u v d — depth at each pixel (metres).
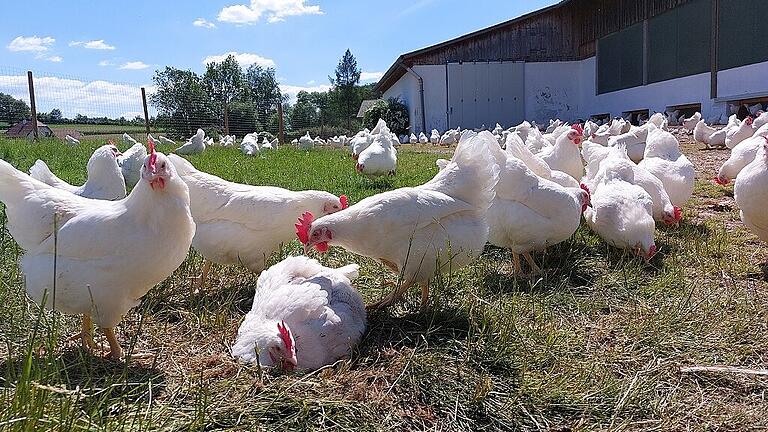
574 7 21.12
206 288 2.93
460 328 2.36
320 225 2.53
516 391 1.90
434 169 8.07
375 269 3.20
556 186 3.10
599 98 20.30
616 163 3.96
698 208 4.68
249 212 2.86
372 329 2.39
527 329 2.32
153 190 1.98
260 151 12.36
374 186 6.27
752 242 3.55
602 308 2.62
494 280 2.98
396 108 23.42
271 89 44.59
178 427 1.66
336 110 47.91
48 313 2.42
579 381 1.96
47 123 22.09
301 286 2.33
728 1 14.17
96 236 1.97
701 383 1.98
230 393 1.86
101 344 2.20
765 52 13.21
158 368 2.08
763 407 1.83
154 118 22.67
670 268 3.06
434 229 2.51
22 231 2.10
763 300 2.62
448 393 1.88
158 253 2.03
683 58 16.03
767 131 5.39
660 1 16.61
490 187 2.61
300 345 2.10
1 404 1.50
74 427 1.49
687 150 9.41
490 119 21.73
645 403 1.86
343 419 1.74
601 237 3.54
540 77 21.61
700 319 2.42
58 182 3.12
